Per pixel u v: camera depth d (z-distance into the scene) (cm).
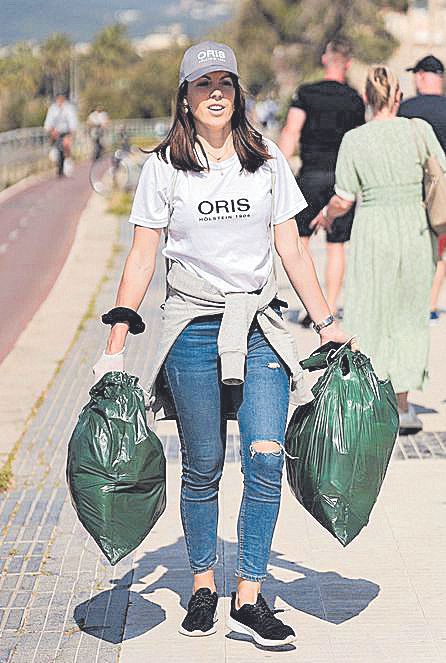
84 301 1658
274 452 549
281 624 559
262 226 559
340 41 1251
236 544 696
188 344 555
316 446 552
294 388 562
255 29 7531
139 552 693
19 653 567
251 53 7494
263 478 552
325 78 1245
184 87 553
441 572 647
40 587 648
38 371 1211
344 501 550
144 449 536
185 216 554
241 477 818
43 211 3141
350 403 553
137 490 537
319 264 1803
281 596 621
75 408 1053
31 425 998
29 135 4809
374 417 554
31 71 9394
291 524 726
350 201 868
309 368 586
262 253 562
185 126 555
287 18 7300
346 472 548
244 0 7594
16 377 1185
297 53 7300
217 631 582
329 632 577
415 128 855
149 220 562
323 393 557
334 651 557
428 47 5359
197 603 580
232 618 564
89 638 580
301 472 557
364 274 859
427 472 812
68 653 564
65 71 9881
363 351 863
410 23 5444
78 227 2694
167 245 568
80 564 679
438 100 1015
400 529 711
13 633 589
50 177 4497
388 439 558
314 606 608
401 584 633
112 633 586
